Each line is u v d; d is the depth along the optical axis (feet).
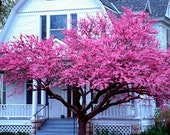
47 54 55.88
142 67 50.06
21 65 55.62
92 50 52.24
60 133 76.43
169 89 53.83
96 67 51.85
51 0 86.58
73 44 57.98
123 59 50.83
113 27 58.95
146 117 78.69
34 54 56.44
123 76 48.70
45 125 79.87
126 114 74.74
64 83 58.65
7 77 58.85
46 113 84.99
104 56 50.42
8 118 82.89
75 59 54.44
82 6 83.97
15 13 88.33
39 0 87.30
